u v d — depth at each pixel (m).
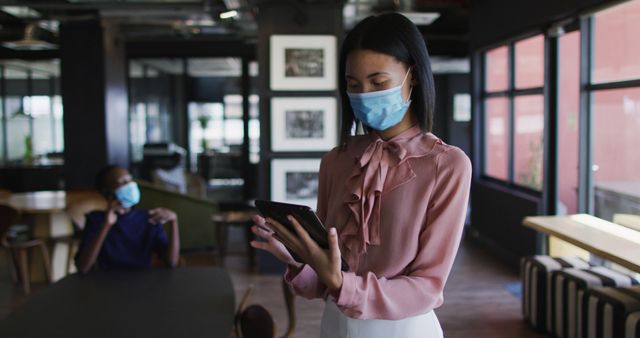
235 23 7.12
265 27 5.41
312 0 5.33
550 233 3.72
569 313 3.48
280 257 1.18
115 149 7.82
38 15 7.12
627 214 4.00
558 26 4.71
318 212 1.34
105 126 7.45
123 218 2.91
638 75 3.83
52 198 5.46
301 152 5.51
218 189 9.93
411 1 5.81
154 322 2.07
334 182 1.27
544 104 5.03
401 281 1.06
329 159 1.31
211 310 2.21
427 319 1.18
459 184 1.10
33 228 5.21
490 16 6.16
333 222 1.22
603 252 3.10
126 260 2.90
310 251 1.01
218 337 1.92
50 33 7.26
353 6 6.22
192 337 1.92
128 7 6.15
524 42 5.64
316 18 5.40
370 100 1.11
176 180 7.90
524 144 5.71
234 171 10.07
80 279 2.68
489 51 6.57
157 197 6.31
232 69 10.36
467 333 3.92
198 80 10.23
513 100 5.91
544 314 3.82
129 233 2.91
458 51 8.88
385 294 1.03
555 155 5.01
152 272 2.80
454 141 12.73
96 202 4.99
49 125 11.23
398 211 1.11
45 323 2.07
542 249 5.09
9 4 5.98
